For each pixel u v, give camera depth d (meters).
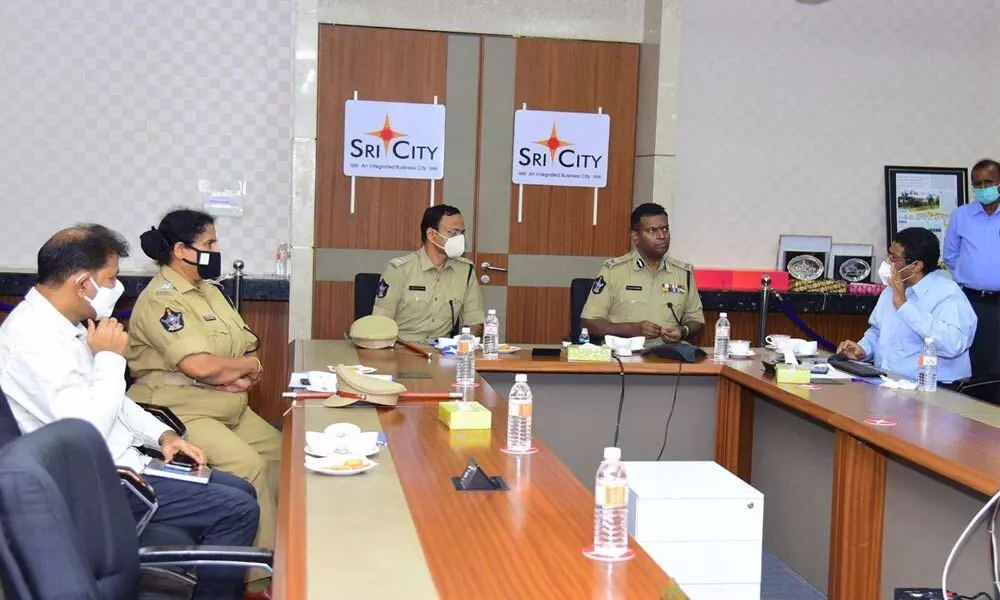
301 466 2.33
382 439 2.59
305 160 5.61
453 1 5.81
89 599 1.54
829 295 6.13
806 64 6.43
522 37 5.90
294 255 5.66
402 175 5.86
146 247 3.50
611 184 6.09
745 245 6.46
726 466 4.17
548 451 2.55
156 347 3.45
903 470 3.03
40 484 1.53
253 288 5.67
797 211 6.50
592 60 5.98
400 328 4.72
